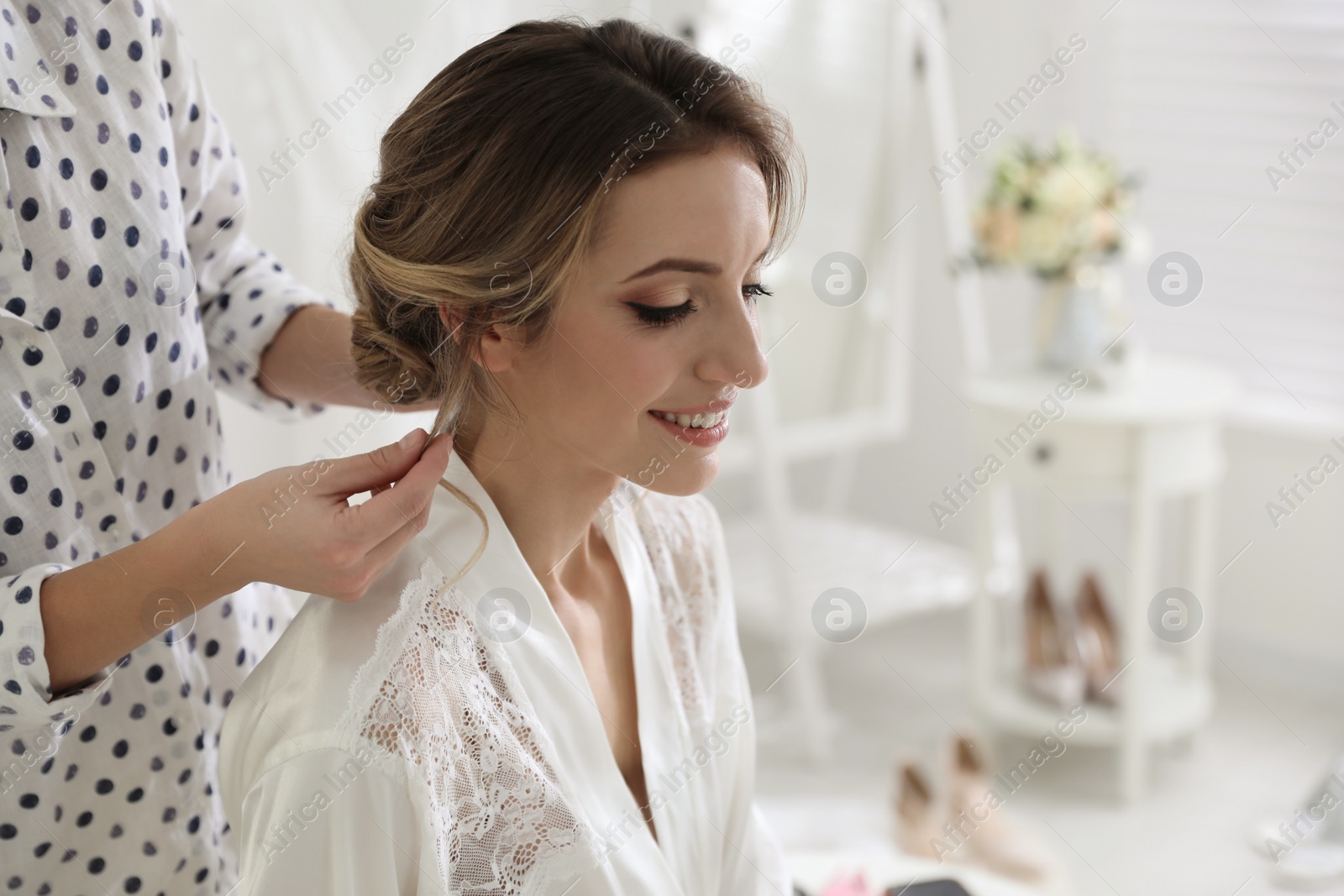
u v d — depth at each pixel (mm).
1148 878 1856
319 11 1384
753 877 835
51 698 625
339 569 598
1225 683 2592
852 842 1926
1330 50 2332
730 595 882
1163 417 2088
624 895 689
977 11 2637
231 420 1341
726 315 654
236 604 814
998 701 2355
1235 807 2090
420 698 625
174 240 744
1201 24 2443
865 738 2426
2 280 648
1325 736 2350
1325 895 1775
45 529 675
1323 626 2484
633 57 638
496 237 635
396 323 699
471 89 636
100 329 696
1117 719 2217
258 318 878
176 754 770
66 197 673
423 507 612
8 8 643
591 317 642
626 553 795
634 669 776
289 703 615
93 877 750
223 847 832
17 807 696
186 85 780
